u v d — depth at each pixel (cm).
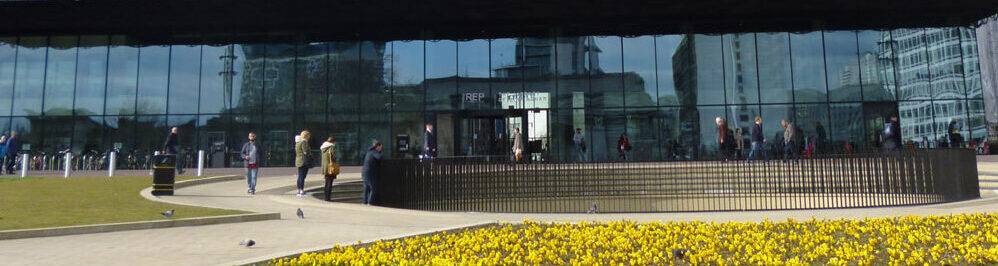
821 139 2478
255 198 1274
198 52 2686
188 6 2358
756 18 2569
